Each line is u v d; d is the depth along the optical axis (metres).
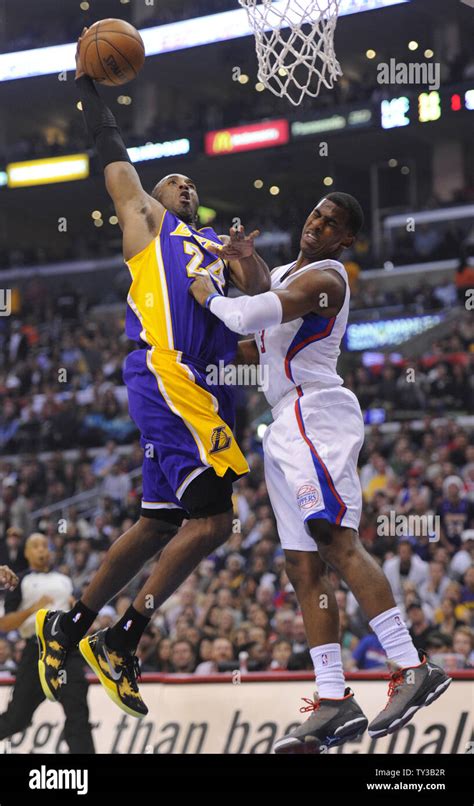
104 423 15.51
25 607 5.85
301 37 3.68
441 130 19.55
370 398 14.16
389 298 17.48
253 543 10.39
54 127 24.25
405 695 3.01
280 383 3.35
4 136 23.08
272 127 18.45
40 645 3.34
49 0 20.22
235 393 3.31
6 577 4.38
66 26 20.36
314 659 3.21
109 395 15.76
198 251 3.23
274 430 3.32
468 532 9.89
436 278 18.48
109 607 8.97
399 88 17.19
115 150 3.34
